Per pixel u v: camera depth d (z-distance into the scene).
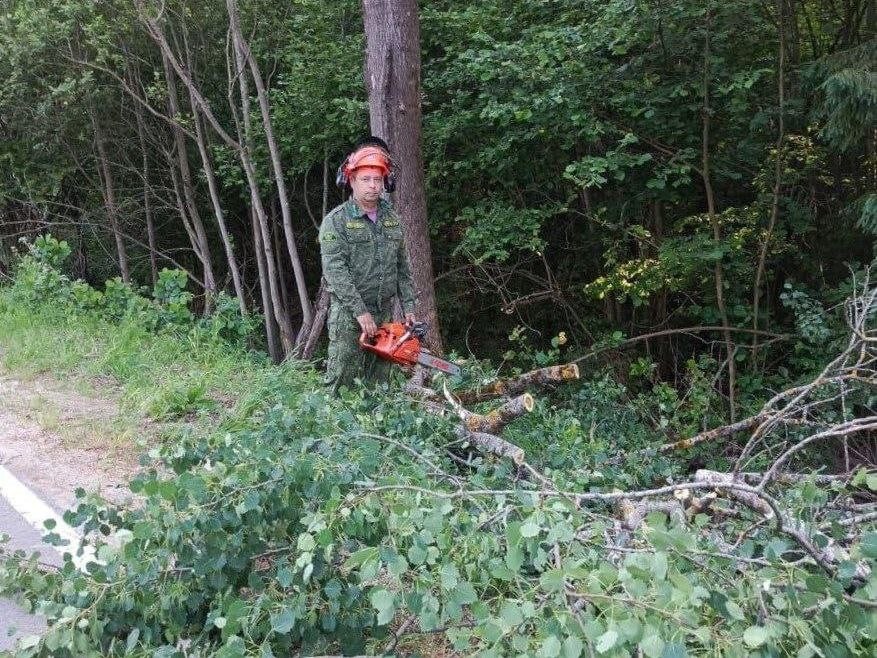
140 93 14.98
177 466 3.21
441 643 2.96
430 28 11.57
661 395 9.18
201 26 13.98
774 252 10.55
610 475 4.55
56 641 2.56
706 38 9.34
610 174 10.59
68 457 4.86
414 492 2.82
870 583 2.14
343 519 2.57
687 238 10.42
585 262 12.90
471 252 11.32
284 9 13.57
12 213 16.16
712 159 10.44
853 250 10.48
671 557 2.32
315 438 3.50
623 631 1.94
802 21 11.04
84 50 13.93
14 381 6.33
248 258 17.81
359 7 12.45
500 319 13.96
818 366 9.18
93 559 3.54
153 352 7.27
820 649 2.08
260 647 2.33
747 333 11.21
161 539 2.80
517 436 5.39
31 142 14.72
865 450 7.03
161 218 17.34
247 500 2.67
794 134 10.55
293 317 17.62
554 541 2.33
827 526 3.15
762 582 2.28
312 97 12.33
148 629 2.67
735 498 3.50
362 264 4.88
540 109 9.46
